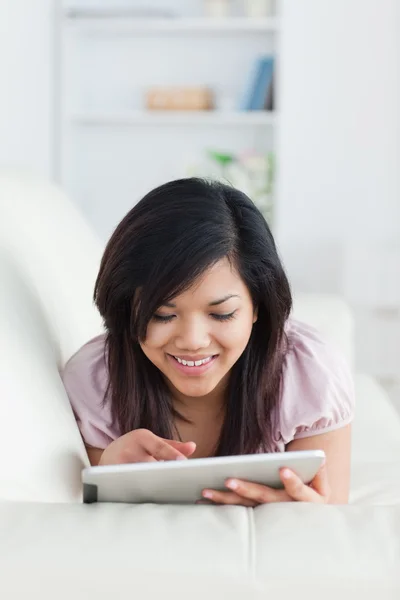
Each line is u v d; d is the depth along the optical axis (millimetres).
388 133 4453
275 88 4348
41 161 4312
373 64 4430
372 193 4480
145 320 1139
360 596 904
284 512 997
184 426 1401
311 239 4516
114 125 4551
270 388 1345
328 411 1360
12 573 916
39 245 1642
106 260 1190
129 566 915
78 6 4492
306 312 2350
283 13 4352
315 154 4480
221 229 1130
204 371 1186
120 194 4586
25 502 1027
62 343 1475
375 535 947
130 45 4527
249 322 1207
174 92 4355
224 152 4531
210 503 1106
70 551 926
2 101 4207
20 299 1368
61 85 4301
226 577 908
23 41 4223
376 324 4102
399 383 4145
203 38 4492
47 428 1198
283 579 907
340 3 4414
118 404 1340
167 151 4551
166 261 1111
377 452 1836
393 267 4031
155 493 1071
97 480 1017
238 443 1356
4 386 1159
